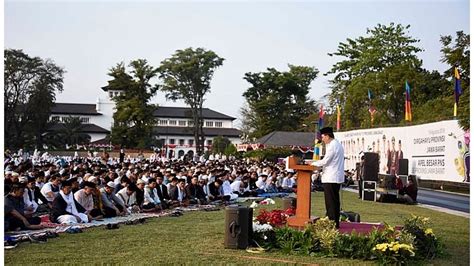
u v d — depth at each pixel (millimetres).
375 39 53312
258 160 56281
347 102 51062
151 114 77062
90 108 111062
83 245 10391
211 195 21984
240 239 10039
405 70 47906
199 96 88500
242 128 98312
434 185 32344
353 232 9695
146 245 10477
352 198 25391
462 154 29625
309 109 85250
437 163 32062
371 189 24031
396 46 52750
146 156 74188
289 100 85062
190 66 84938
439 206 21969
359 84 49500
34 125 73688
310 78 85625
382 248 8953
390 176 23266
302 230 10055
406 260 8969
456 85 30688
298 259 9203
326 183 10953
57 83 73562
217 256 9359
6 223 11750
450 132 30719
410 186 22984
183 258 9172
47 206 15383
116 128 76375
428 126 32938
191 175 21703
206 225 13867
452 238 12180
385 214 17781
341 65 55969
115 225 13242
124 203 16578
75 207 14164
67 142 90938
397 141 36062
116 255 9391
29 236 11023
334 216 10930
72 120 95875
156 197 18109
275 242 10039
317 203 22031
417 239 9648
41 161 35562
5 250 9656
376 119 48188
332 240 9539
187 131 101125
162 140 101688
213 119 114938
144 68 76875
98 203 14977
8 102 70500
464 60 36781
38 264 8547
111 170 20562
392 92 48344
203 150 89688
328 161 10898
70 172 19922
